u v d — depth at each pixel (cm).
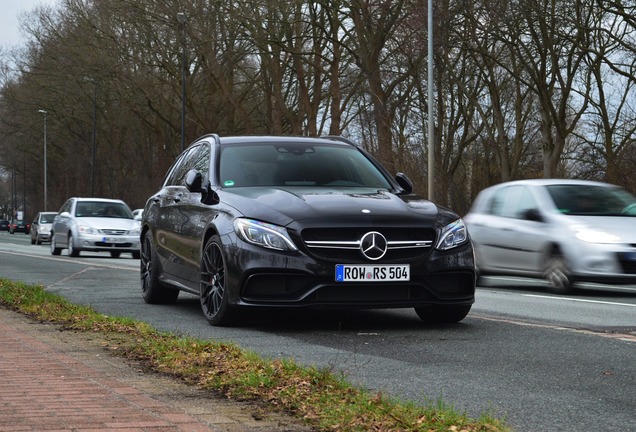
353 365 692
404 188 1032
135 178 7175
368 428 440
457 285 912
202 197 1010
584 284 1705
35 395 525
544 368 677
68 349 721
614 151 3922
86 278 1680
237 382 562
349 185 1011
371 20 4147
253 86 5503
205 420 469
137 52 5197
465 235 919
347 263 870
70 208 3048
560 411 524
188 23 4588
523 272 1559
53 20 6234
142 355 688
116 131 7188
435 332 894
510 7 3575
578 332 890
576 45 3541
